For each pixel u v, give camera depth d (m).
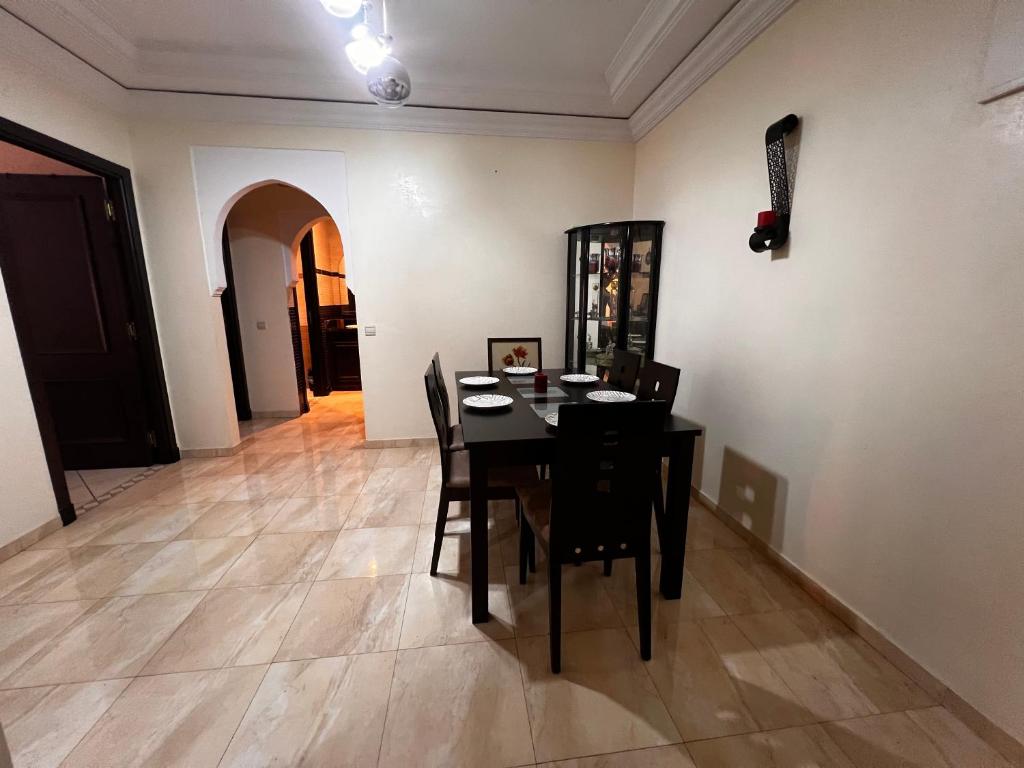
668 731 1.19
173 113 2.80
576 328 3.35
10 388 2.02
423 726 1.20
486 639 1.51
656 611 1.64
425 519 2.36
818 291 1.64
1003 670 1.11
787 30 1.75
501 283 3.39
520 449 1.51
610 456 1.30
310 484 2.81
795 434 1.78
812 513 1.71
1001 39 1.03
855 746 1.14
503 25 2.26
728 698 1.29
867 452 1.47
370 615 1.63
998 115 1.06
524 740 1.16
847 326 1.52
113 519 2.35
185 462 3.19
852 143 1.47
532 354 3.11
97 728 1.19
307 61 2.58
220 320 3.19
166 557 1.99
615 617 1.62
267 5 2.09
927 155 1.23
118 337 2.92
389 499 2.59
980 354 1.12
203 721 1.21
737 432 2.16
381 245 3.20
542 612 1.65
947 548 1.23
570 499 1.31
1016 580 1.07
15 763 1.10
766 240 1.86
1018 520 1.06
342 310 6.11
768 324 1.92
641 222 2.91
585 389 2.34
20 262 2.75
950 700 1.23
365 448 3.49
